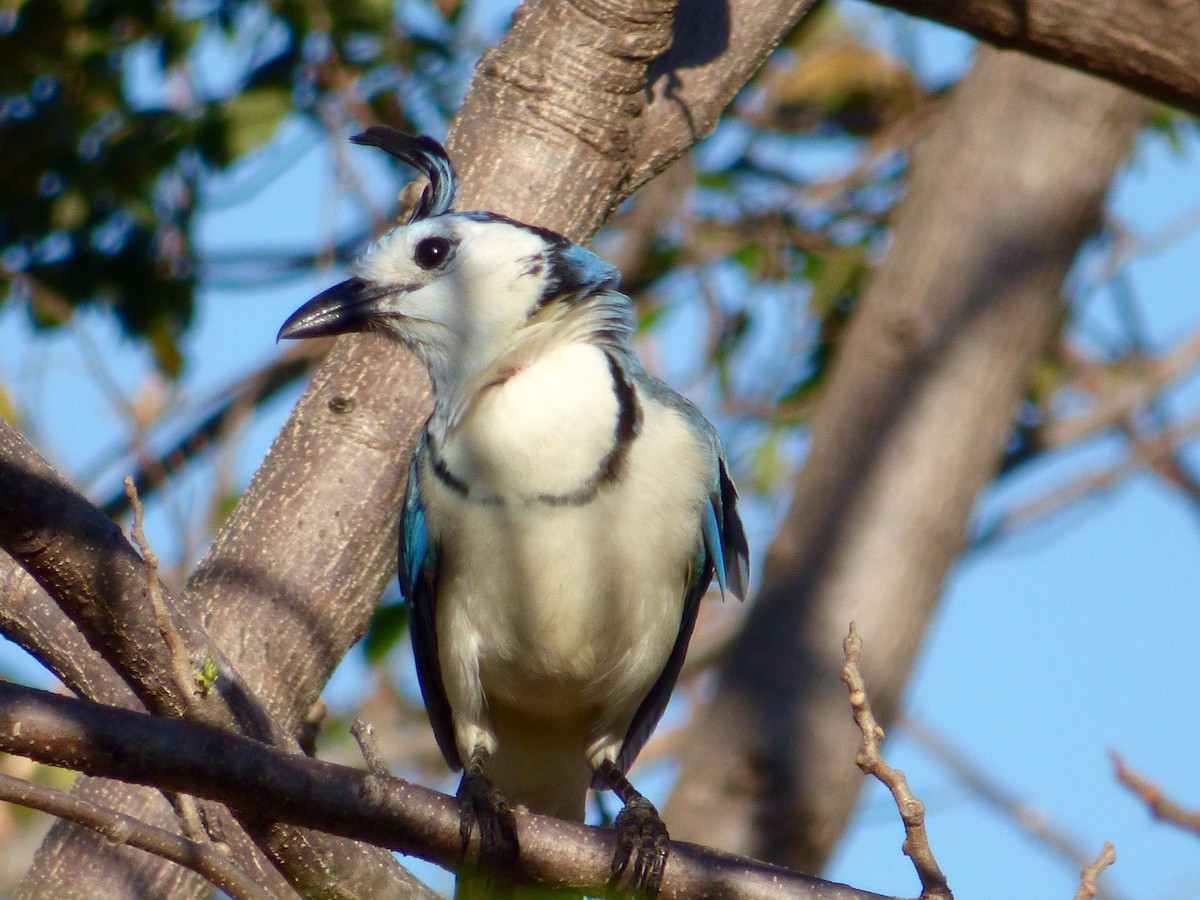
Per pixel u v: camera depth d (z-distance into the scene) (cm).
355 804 669
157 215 1276
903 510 1307
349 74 1292
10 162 1235
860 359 1350
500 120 995
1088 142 1339
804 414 1527
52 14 1228
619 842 735
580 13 984
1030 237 1335
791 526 1326
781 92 1582
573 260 941
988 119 1363
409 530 928
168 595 709
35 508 657
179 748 630
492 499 876
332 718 1548
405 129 1325
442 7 1327
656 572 897
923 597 1304
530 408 876
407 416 955
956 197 1355
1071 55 992
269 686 892
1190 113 1022
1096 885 658
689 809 1264
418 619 970
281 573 916
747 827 1251
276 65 1273
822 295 1523
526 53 996
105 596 680
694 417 933
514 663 923
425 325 945
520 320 928
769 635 1297
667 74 1024
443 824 692
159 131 1245
